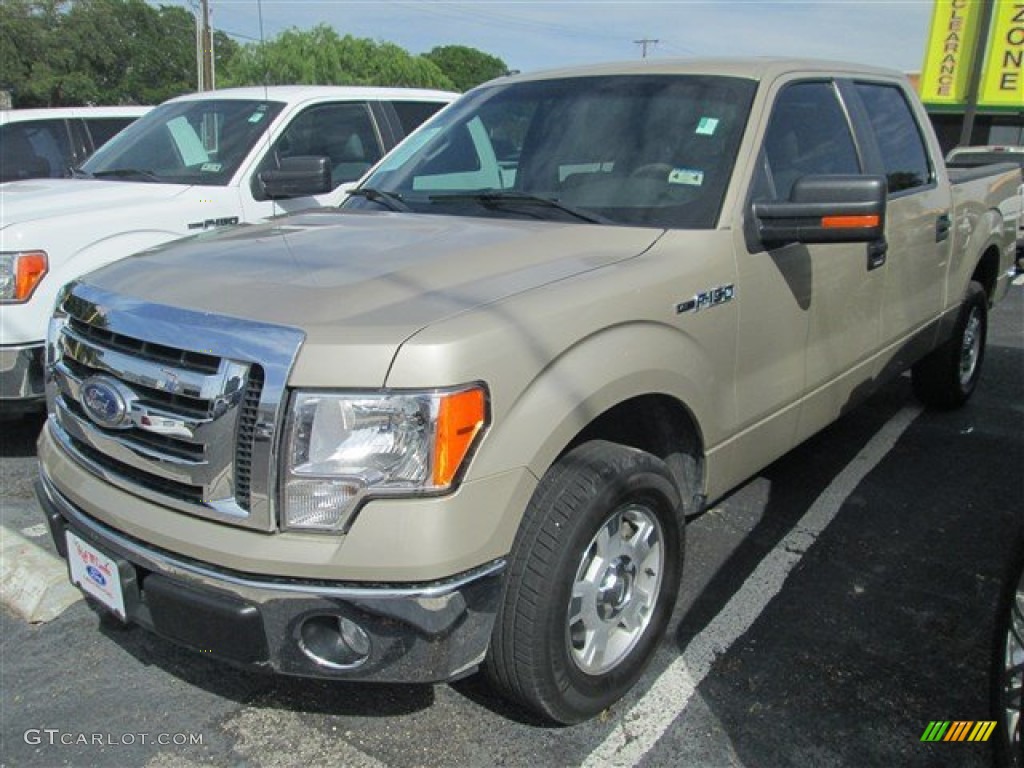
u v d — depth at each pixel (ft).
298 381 6.84
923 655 10.07
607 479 8.08
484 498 7.09
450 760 8.48
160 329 7.50
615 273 8.67
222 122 19.93
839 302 12.12
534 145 11.68
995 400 19.25
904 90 15.28
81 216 15.47
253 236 10.02
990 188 17.92
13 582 11.35
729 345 9.87
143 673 9.86
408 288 7.81
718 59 12.17
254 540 7.02
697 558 12.21
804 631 10.51
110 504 7.82
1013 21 70.95
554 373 7.66
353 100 21.52
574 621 8.38
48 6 189.06
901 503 13.98
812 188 9.78
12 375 14.46
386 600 6.88
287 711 9.21
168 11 208.64
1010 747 7.48
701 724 8.95
